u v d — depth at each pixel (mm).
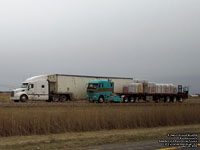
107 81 40125
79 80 40500
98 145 11094
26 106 25984
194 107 25812
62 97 39094
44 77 37750
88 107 25828
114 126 20266
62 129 18344
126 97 43906
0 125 16672
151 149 9781
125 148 10086
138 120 21391
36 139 15031
